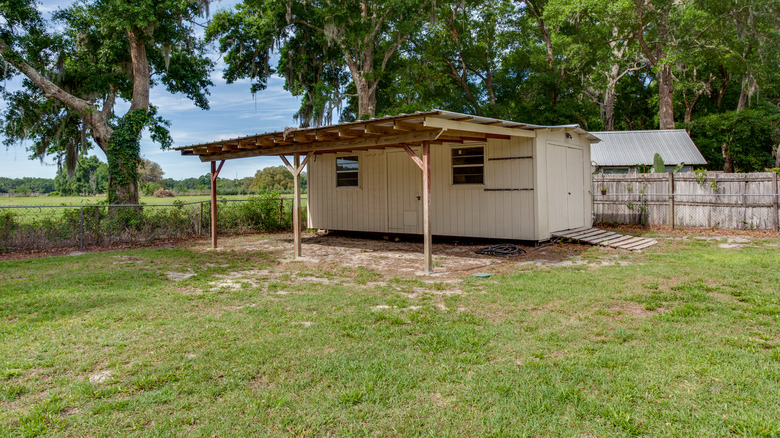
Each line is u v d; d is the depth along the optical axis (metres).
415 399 2.94
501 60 30.05
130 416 2.77
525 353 3.66
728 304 4.91
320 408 2.83
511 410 2.76
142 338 4.18
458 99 28.30
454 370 3.35
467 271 7.43
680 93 29.00
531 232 9.73
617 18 21.80
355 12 20.62
